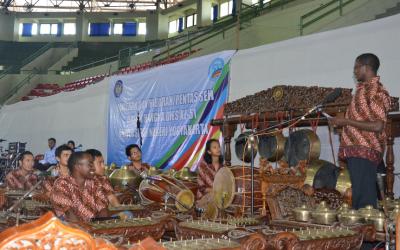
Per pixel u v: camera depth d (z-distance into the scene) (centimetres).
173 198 479
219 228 307
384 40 594
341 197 450
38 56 2253
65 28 2572
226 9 2073
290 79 690
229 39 1391
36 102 1406
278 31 1266
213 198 502
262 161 467
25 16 2544
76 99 1220
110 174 627
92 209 405
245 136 484
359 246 305
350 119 361
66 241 154
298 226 344
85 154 403
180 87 856
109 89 1048
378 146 363
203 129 798
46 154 1135
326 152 629
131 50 1895
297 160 543
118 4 2511
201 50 1441
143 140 934
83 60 2262
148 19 2430
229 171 482
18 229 150
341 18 1022
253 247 257
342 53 633
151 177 518
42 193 486
